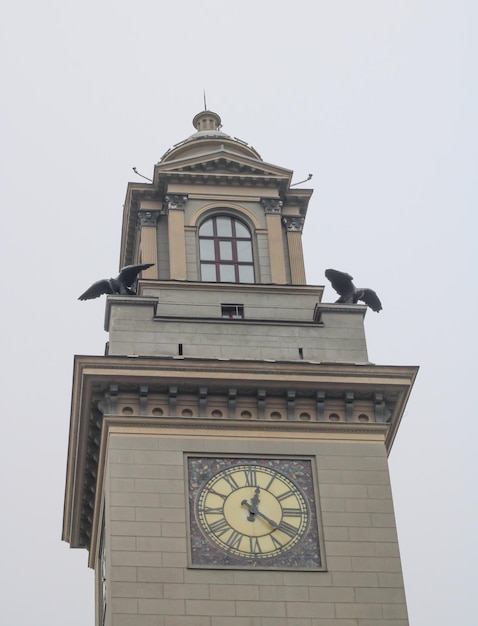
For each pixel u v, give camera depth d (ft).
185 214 249.55
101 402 222.28
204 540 214.07
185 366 223.10
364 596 212.02
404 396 228.22
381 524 218.18
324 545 215.72
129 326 230.27
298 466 222.07
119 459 218.38
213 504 217.15
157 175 251.19
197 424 222.28
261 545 214.90
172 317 231.71
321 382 225.35
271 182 253.85
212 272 245.65
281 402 225.76
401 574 214.07
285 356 231.09
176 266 244.22
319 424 224.74
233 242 249.14
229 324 232.53
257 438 222.89
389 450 237.25
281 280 245.65
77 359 221.87
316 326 233.96
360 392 226.99
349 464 222.69
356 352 232.53
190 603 208.44
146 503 215.51
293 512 218.18
